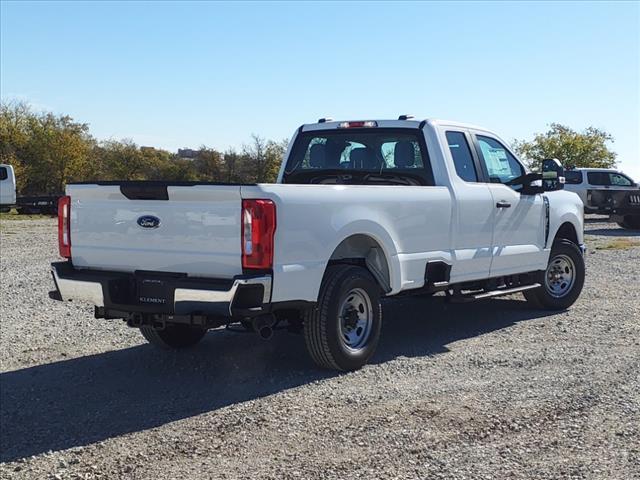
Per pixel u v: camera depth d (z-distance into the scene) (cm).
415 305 972
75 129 6950
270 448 465
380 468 427
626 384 587
